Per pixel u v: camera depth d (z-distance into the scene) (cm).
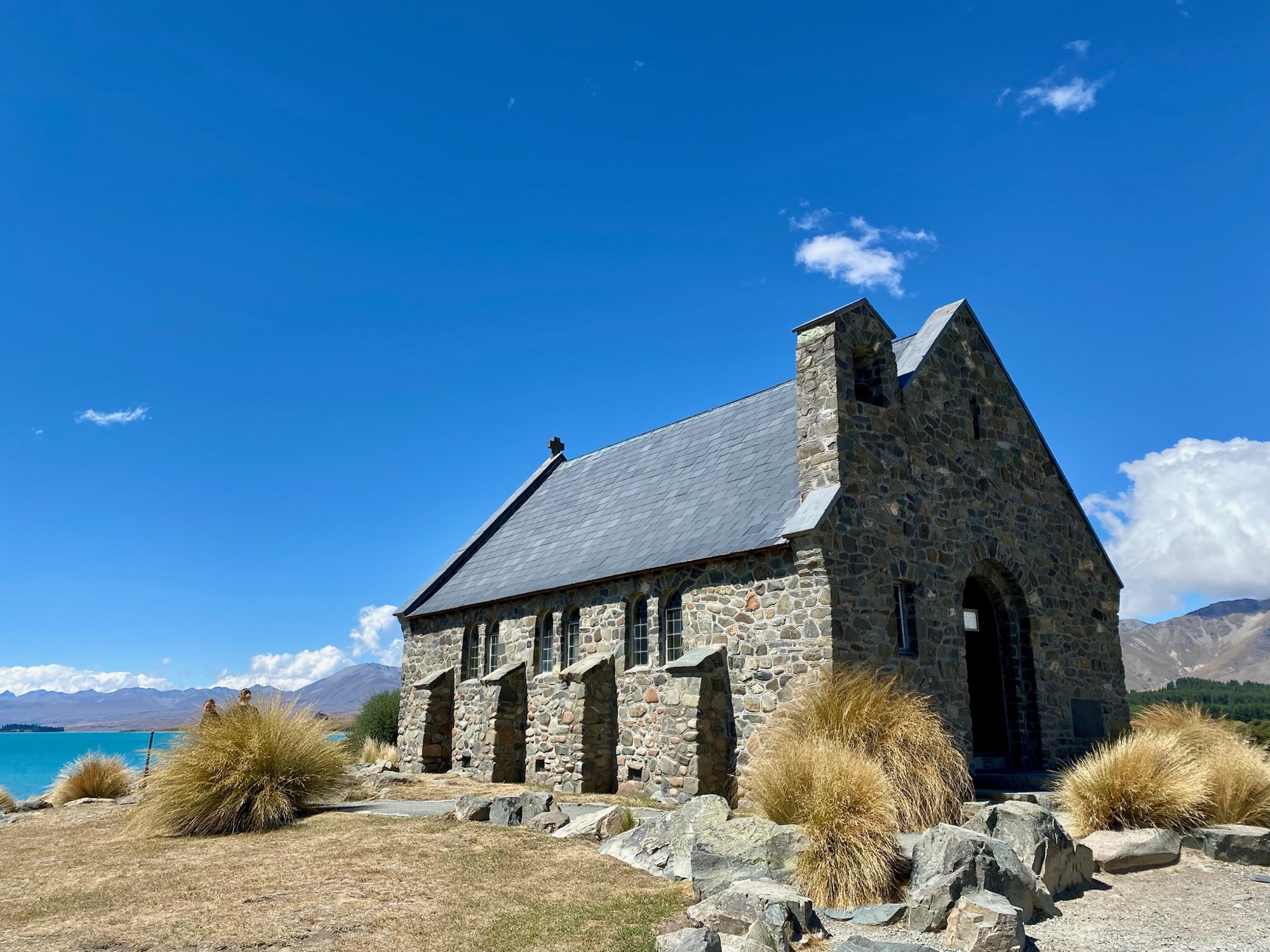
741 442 2034
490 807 1277
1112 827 1067
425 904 818
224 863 1007
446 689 2388
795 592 1468
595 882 896
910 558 1591
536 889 867
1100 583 2042
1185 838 1042
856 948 633
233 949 701
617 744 1794
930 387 1755
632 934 717
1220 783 1102
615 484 2409
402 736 2573
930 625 1592
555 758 1905
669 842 991
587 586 1948
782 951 666
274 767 1292
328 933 736
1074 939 722
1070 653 1897
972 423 1844
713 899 756
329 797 1418
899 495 1606
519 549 2500
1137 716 1959
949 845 780
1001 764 1752
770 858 854
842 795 874
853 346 1630
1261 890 869
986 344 1950
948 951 676
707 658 1561
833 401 1539
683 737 1541
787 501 1605
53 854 1112
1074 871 895
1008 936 662
